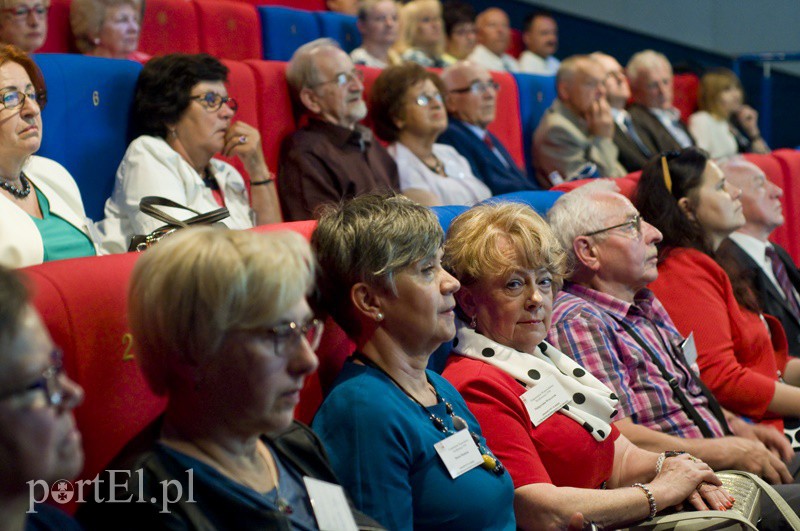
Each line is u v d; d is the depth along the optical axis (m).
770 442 2.14
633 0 6.65
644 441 1.88
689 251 2.38
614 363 1.91
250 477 1.06
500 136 3.85
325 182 2.69
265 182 2.59
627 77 4.68
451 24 4.92
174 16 3.23
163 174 2.14
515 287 1.64
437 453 1.36
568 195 2.15
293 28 3.90
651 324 2.10
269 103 2.76
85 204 2.16
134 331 1.02
